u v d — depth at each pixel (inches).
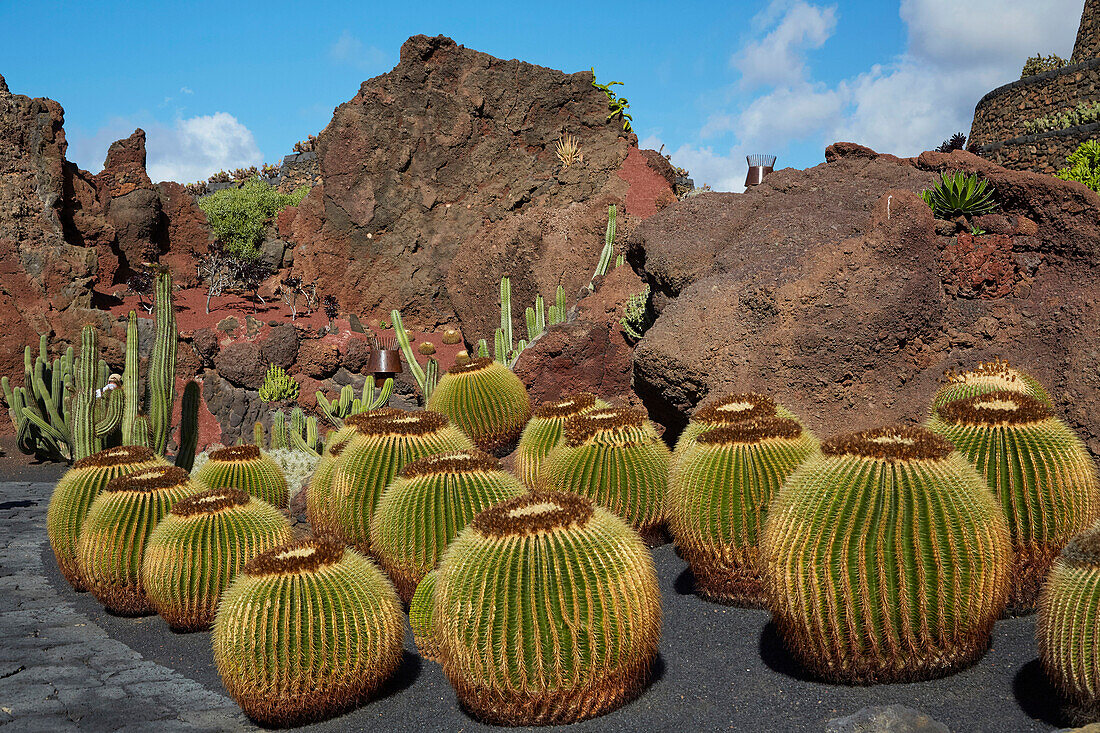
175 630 247.9
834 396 299.9
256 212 1071.0
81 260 786.2
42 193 800.3
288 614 178.9
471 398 393.1
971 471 166.4
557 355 481.1
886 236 301.4
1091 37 756.0
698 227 396.5
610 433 257.3
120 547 261.3
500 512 175.0
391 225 882.1
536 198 887.7
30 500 476.7
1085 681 142.3
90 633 251.1
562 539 163.6
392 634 190.7
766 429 212.2
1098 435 262.5
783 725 154.9
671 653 191.9
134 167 978.1
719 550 213.8
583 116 903.1
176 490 272.7
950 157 360.8
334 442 303.3
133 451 310.0
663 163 903.1
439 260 881.5
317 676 179.2
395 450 258.2
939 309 304.8
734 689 171.5
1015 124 724.7
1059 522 185.9
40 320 722.2
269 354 735.1
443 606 168.7
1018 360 291.4
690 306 325.7
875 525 158.1
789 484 174.6
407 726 174.1
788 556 166.2
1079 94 671.8
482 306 733.9
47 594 293.6
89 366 411.8
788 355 299.3
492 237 728.3
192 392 437.7
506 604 160.4
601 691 163.2
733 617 210.4
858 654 162.6
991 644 179.2
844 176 382.9
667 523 266.4
